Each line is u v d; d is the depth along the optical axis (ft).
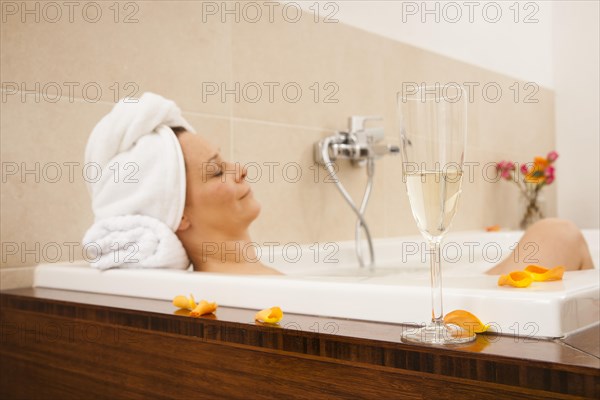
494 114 9.13
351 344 2.25
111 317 3.18
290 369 2.44
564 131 10.15
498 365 1.91
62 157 4.66
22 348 3.78
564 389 1.78
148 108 3.90
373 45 7.43
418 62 8.05
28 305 3.73
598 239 7.27
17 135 4.43
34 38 4.51
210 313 2.89
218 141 5.73
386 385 2.16
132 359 3.08
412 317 2.45
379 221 7.38
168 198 3.82
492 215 9.09
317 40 6.74
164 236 3.80
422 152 2.16
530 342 2.10
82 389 3.37
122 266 3.84
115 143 3.92
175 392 2.87
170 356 2.89
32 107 4.50
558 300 2.14
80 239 4.77
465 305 2.32
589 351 1.94
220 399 2.68
